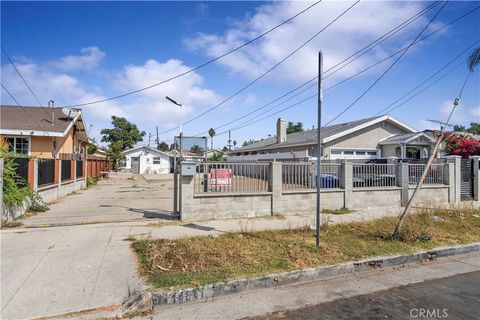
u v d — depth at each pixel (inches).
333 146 826.2
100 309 152.3
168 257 216.7
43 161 468.8
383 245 259.0
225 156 1691.7
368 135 861.2
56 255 220.5
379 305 167.3
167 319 149.9
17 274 187.5
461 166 530.0
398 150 860.0
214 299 172.7
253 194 368.5
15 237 266.8
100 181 1064.8
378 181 456.8
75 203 496.4
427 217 368.2
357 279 205.6
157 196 609.6
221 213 355.3
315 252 235.1
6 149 348.8
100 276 185.6
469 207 430.6
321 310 161.2
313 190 402.9
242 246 245.3
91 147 1381.6
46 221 338.6
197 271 193.6
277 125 1115.9
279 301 171.3
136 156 1756.9
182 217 341.7
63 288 170.6
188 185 343.6
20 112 789.9
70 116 777.6
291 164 394.0
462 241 282.5
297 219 356.5
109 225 315.9
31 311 148.3
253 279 185.8
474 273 219.6
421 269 227.3
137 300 159.5
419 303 169.8
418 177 490.0
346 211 408.8
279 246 247.9
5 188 320.2
